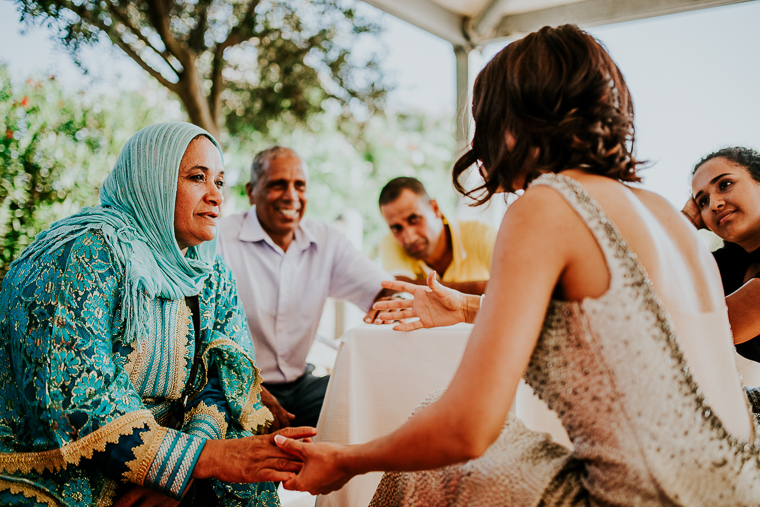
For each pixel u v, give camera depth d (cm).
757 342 158
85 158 436
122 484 133
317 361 437
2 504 122
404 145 1133
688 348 93
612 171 100
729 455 92
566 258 92
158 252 153
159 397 153
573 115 100
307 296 259
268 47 590
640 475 90
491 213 394
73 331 127
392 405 161
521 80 103
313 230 271
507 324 88
